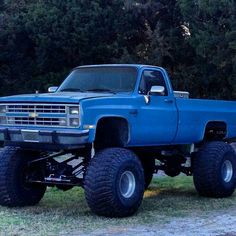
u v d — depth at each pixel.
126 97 8.62
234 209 9.23
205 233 7.34
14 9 26.53
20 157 9.11
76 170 9.88
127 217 8.28
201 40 21.78
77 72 9.85
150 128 9.01
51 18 24.33
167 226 7.73
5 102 8.65
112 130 8.66
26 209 8.98
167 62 25.30
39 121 8.28
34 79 26.23
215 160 10.24
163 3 25.16
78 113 7.90
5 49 26.55
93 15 24.45
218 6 21.23
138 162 8.46
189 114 9.98
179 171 11.02
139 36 25.80
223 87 24.02
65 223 7.78
